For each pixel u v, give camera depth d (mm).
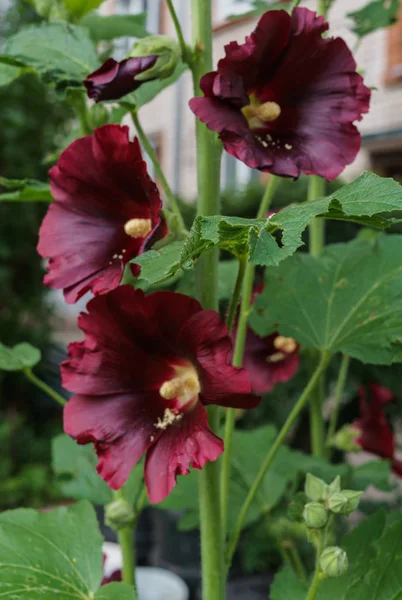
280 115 518
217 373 451
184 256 396
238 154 475
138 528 1614
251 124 513
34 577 496
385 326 586
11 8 2600
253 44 481
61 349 2795
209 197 518
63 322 2898
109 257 512
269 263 373
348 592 544
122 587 493
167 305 468
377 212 388
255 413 1638
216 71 478
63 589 495
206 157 516
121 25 763
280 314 619
